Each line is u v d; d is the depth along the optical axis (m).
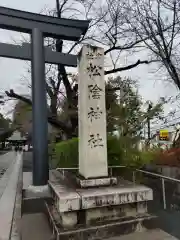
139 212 4.13
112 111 8.83
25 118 17.14
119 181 4.93
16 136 53.62
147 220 3.96
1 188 7.54
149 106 9.60
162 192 4.78
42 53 6.82
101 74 4.80
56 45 12.52
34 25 6.81
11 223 4.33
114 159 6.87
